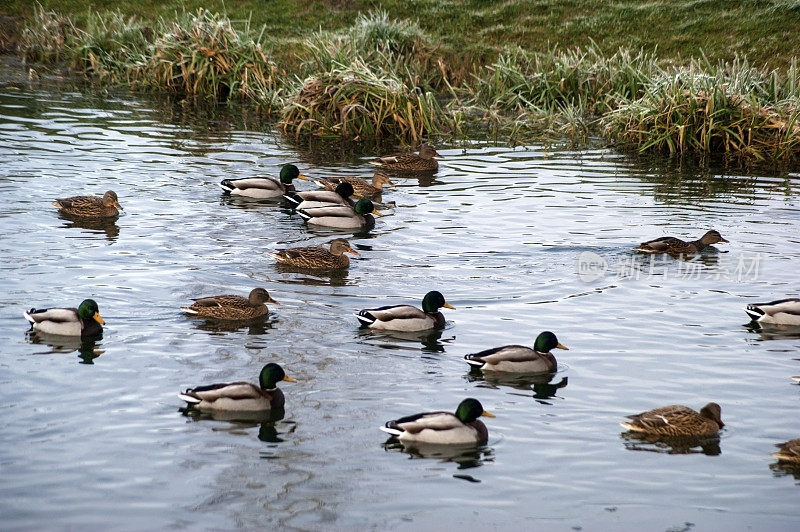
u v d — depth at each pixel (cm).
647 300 1831
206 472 1215
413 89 3192
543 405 1423
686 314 1770
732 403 1432
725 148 2984
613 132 3166
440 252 2067
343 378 1488
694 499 1184
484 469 1245
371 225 2231
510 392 1463
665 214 2339
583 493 1194
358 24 3712
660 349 1619
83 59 3775
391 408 1398
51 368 1475
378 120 3072
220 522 1110
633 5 3925
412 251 2072
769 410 1410
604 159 2892
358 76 3134
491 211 2347
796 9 3772
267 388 1405
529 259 2028
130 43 3781
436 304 1708
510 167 2780
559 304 1805
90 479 1188
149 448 1265
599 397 1450
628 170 2766
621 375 1523
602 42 3722
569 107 3200
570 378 1513
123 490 1167
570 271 1967
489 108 3309
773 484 1224
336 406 1399
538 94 3391
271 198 2428
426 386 1473
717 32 3700
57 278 1827
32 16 4119
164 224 2177
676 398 1447
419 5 4006
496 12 3941
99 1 4153
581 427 1359
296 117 3134
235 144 2934
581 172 2733
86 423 1319
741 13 3788
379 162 2742
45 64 3841
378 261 2009
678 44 3659
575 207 2386
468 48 3734
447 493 1187
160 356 1533
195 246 2048
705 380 1507
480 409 1324
